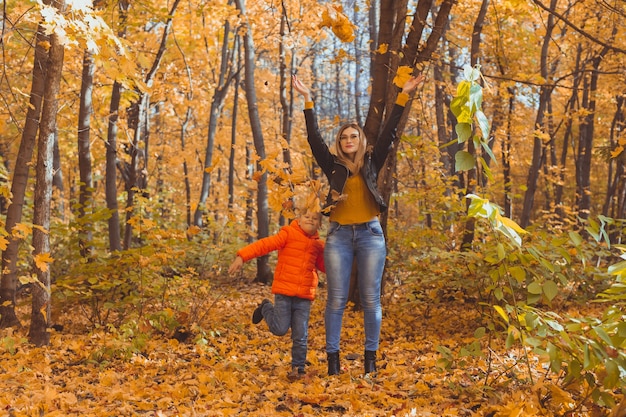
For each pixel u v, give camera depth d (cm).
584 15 1585
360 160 498
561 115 1466
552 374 481
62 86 1417
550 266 381
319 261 525
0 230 554
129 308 752
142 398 452
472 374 484
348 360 600
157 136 2786
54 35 610
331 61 833
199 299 798
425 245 1073
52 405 420
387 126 513
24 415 383
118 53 518
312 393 442
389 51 841
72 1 455
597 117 2191
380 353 634
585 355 336
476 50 1159
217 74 2264
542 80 973
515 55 1476
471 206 365
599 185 3209
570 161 3156
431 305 828
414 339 732
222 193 2730
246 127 2645
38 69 740
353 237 498
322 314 940
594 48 1695
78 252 885
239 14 1492
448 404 400
